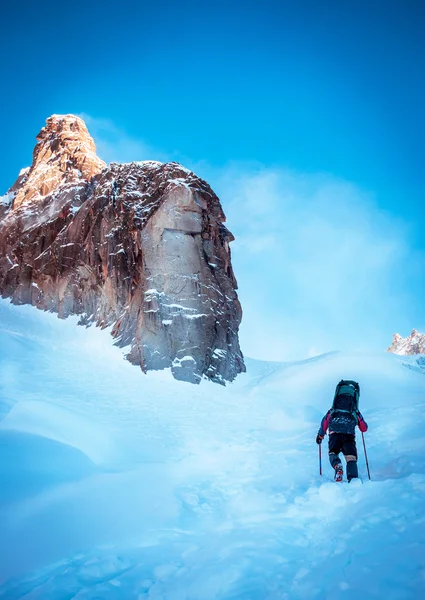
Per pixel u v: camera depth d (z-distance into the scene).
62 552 3.70
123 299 22.14
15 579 3.29
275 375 19.52
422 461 5.28
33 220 29.81
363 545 3.05
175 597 2.84
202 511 4.75
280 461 6.91
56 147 34.19
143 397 14.61
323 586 2.61
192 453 8.23
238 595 2.72
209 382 18.66
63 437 6.55
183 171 22.86
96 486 5.14
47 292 26.17
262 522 4.12
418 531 3.02
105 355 19.75
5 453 5.11
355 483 4.64
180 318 19.36
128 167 25.70
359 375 17.97
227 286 22.36
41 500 4.43
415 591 2.28
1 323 23.31
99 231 24.47
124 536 4.05
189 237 21.06
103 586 3.06
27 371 15.84
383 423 8.82
